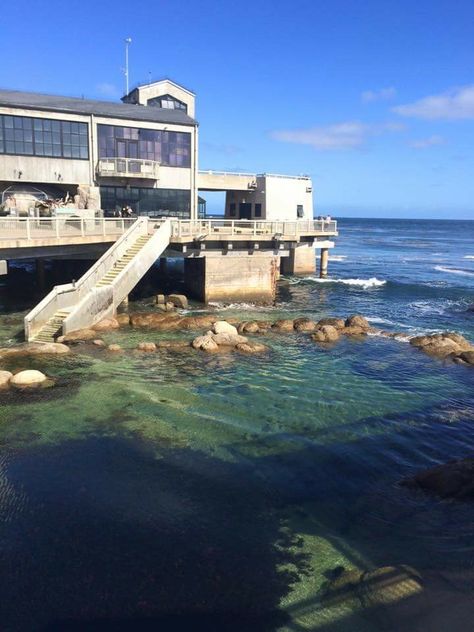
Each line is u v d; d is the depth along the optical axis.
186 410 15.70
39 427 14.19
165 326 25.47
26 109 34.59
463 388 18.42
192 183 40.78
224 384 18.12
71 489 11.29
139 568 8.94
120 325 25.34
